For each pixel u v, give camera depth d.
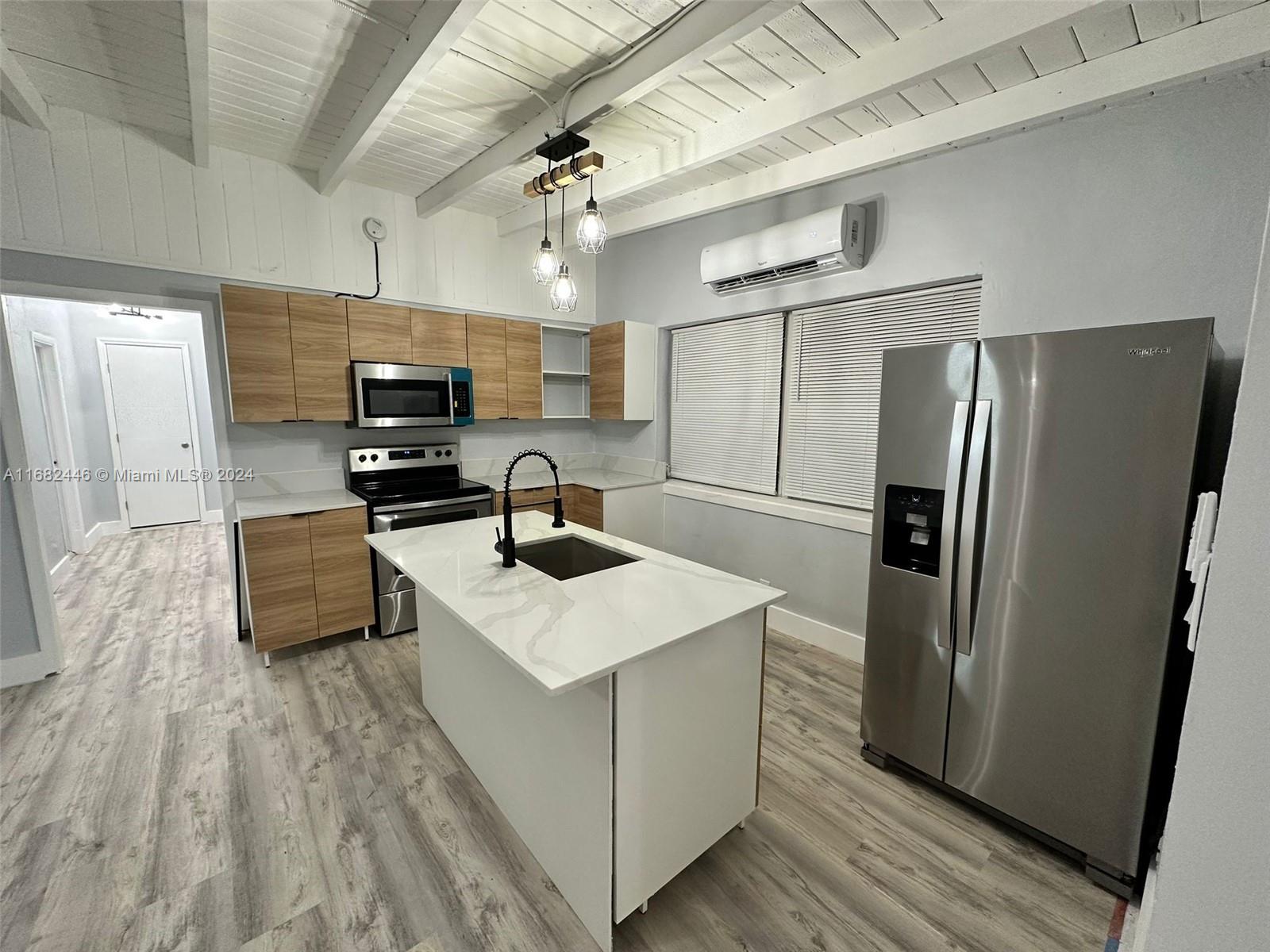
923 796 2.00
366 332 3.28
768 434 3.60
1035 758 1.71
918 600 1.95
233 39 1.96
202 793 1.96
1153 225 1.94
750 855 1.74
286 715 2.45
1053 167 2.15
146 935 1.44
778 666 2.99
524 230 4.20
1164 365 1.41
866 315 3.01
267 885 1.60
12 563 2.64
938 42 1.80
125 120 2.64
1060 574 1.62
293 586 2.92
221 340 3.05
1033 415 1.64
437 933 1.47
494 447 4.30
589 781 1.42
